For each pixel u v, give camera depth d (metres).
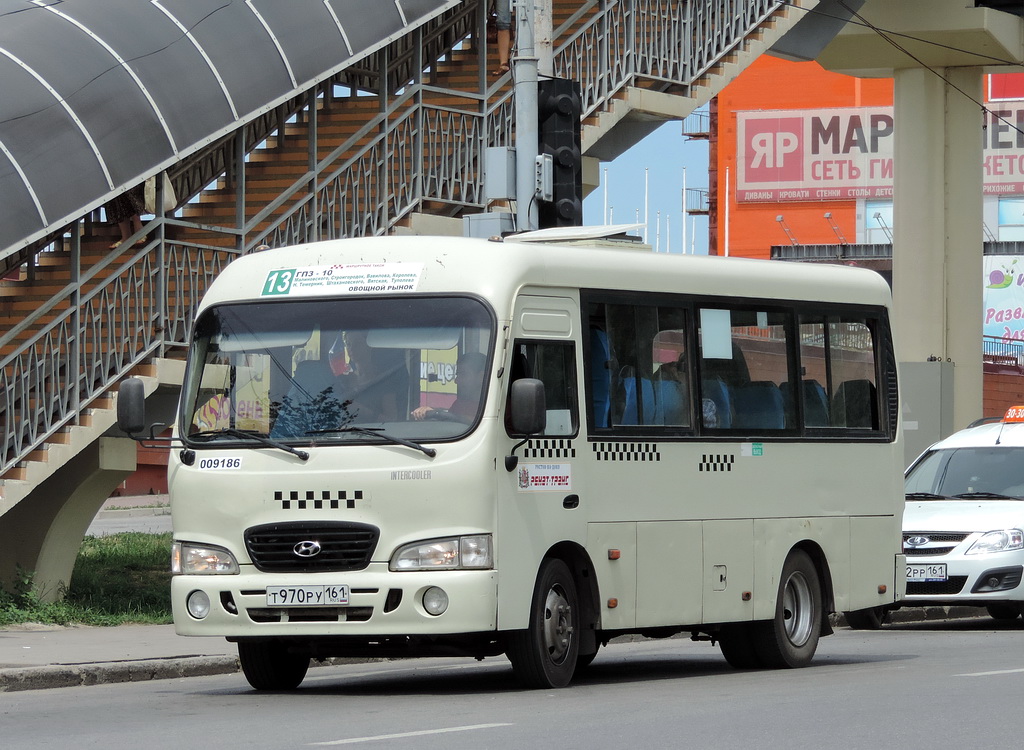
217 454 31.78
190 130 47.84
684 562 34.88
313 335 32.06
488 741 24.19
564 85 45.75
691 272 35.78
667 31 64.44
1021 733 25.19
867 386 40.22
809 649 38.19
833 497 38.91
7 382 46.69
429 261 31.92
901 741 24.31
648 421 34.31
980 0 85.44
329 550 30.89
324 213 54.62
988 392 150.50
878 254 197.12
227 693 33.50
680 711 28.12
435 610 30.30
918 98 88.62
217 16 49.97
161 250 49.41
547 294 32.44
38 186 44.03
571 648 32.62
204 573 31.66
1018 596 49.81
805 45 73.88
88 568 62.19
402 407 31.19
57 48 46.38
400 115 56.56
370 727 26.19
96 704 31.86
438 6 56.06
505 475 30.94
